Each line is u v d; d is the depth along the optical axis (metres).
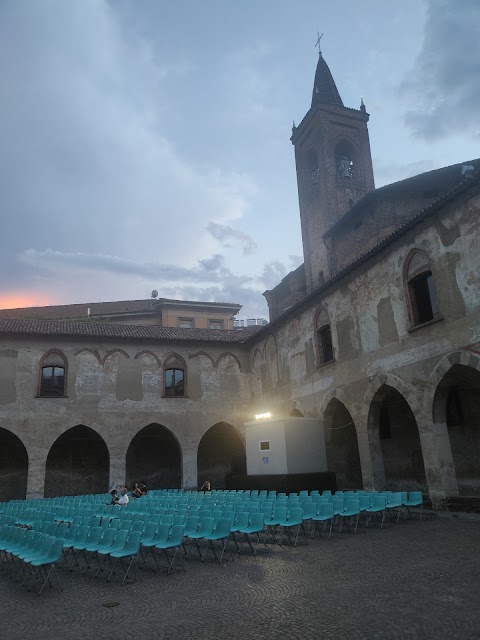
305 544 13.49
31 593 10.12
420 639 6.30
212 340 33.56
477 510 16.56
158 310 51.84
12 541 12.52
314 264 44.78
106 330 32.16
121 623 7.70
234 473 35.03
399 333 20.19
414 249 19.55
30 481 27.36
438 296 18.20
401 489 24.41
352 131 46.22
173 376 32.62
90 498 23.95
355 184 44.84
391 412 25.36
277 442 24.41
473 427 20.61
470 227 17.02
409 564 10.20
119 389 30.75
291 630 6.89
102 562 11.61
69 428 29.00
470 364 16.67
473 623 6.72
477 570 9.34
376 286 21.80
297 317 28.72
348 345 23.59
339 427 26.05
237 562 11.80
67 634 7.35
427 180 31.09
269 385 31.77
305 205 47.03
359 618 7.18
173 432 31.41
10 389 28.34
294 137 49.75
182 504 18.17
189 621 7.57
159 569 11.52
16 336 29.16
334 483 24.12
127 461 32.94
